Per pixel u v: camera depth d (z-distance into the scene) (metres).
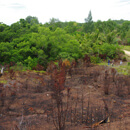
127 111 5.03
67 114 4.72
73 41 20.00
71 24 54.56
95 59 20.73
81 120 4.41
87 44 23.19
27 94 6.82
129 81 8.69
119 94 6.94
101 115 4.76
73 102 5.77
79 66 16.20
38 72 12.94
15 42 19.62
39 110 5.07
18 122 4.23
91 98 6.40
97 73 12.12
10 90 7.31
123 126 3.83
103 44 26.48
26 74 11.62
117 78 9.78
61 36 20.39
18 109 5.20
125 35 46.06
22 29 23.03
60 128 3.65
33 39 18.44
